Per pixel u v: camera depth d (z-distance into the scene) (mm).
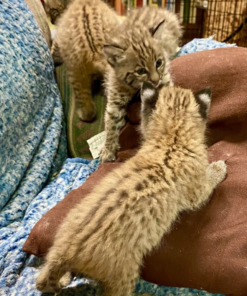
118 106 461
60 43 503
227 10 822
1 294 313
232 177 360
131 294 302
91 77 497
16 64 386
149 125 356
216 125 420
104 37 484
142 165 311
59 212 347
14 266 332
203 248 306
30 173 414
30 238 329
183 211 324
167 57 472
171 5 805
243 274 286
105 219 277
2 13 393
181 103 347
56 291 305
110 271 278
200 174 326
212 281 297
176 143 323
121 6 750
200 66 432
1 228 367
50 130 453
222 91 418
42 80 438
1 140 359
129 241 280
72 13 515
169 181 305
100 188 315
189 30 848
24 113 397
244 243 300
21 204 389
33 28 433
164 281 312
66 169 461
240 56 421
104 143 470
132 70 437
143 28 470
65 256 278
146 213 288
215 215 327
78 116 502
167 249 307
